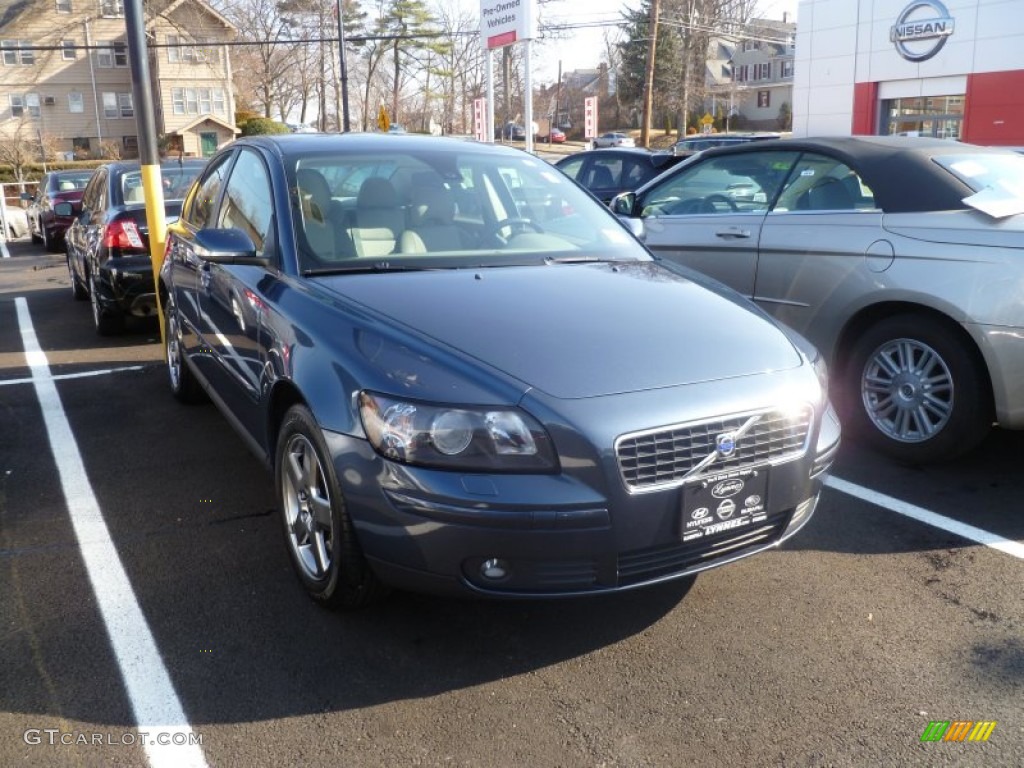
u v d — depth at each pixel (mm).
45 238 18781
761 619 3418
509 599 2883
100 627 3354
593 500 2809
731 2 60625
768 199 5734
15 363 7531
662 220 6258
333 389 3098
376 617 3426
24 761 2635
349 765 2635
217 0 56188
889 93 21984
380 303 3414
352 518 3021
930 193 4867
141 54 6656
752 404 3051
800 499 3225
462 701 2930
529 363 2996
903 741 2730
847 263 5047
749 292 5645
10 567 3824
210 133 55250
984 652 3193
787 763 2641
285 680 3035
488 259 4039
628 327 3287
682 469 2932
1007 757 2658
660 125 74750
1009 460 5074
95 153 55719
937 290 4594
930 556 3928
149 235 7023
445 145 4840
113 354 7824
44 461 5137
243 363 4094
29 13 53406
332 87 62500
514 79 63938
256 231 4328
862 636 3301
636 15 58250
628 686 3006
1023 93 19094
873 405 5062
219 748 2705
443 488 2801
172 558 3906
